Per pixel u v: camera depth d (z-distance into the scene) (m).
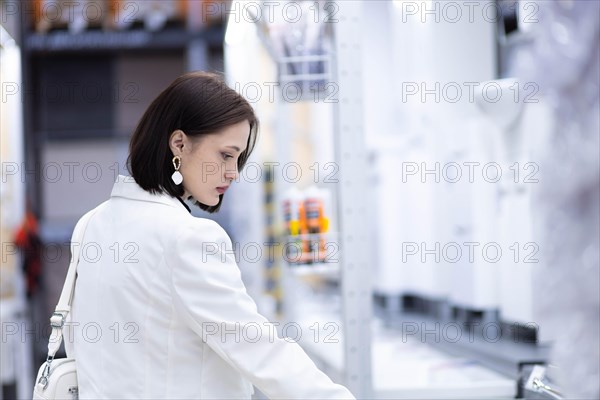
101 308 2.01
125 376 1.95
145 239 1.96
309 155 8.72
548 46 1.27
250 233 6.25
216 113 2.03
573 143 1.25
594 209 1.24
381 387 3.29
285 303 5.64
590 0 1.21
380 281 6.70
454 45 5.34
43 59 10.05
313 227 4.01
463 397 3.32
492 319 4.71
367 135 7.40
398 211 6.48
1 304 6.08
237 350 1.90
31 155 8.64
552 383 2.61
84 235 2.16
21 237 6.62
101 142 10.14
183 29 9.51
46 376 2.13
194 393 1.94
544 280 1.35
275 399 1.92
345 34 3.26
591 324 1.28
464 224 4.87
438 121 5.52
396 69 7.14
